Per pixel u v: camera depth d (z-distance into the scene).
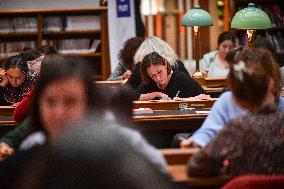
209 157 2.72
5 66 5.98
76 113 2.42
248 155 2.69
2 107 5.64
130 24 10.38
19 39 10.56
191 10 7.86
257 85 3.06
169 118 5.44
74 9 10.16
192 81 6.18
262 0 10.50
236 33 10.34
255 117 2.76
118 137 2.07
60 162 2.01
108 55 10.34
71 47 10.45
